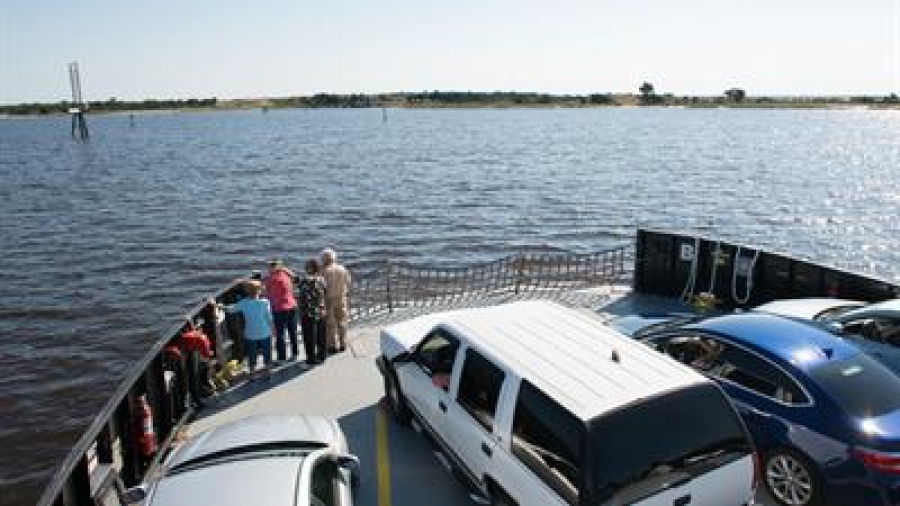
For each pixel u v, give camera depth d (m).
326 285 11.66
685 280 14.45
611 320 10.52
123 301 27.02
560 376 6.08
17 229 40.62
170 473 6.30
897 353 9.06
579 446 5.39
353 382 10.70
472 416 6.97
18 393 19.81
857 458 6.45
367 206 45.91
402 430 9.14
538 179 60.91
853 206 47.03
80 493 6.96
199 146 115.00
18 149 117.69
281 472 5.85
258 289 10.86
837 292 12.16
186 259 32.56
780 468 7.05
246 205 47.28
